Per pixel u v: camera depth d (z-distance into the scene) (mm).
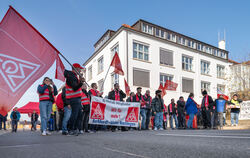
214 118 10539
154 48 20797
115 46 20000
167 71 21422
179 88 22281
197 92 24078
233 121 10578
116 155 1672
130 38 19125
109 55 20984
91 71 26391
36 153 1921
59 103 8594
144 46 20359
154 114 10250
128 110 8305
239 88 22594
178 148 1981
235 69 25234
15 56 5262
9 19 5277
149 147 2113
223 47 30562
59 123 9203
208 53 25828
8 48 5199
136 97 9906
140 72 19406
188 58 24172
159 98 10328
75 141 3080
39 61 5520
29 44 5469
